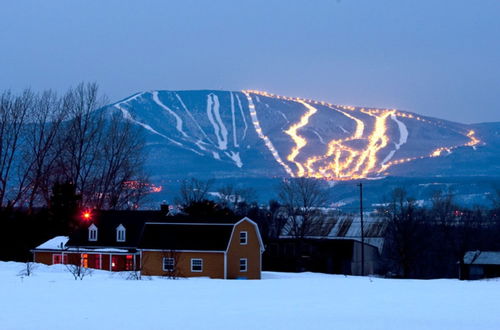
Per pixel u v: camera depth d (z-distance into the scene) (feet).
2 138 328.70
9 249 282.97
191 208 326.85
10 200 319.06
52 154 335.06
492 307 125.90
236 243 241.14
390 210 455.22
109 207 341.41
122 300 132.36
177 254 237.66
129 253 260.21
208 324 103.86
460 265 314.35
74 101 342.44
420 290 162.71
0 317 109.91
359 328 101.96
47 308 120.16
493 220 435.94
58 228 297.33
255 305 127.13
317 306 126.11
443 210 506.07
